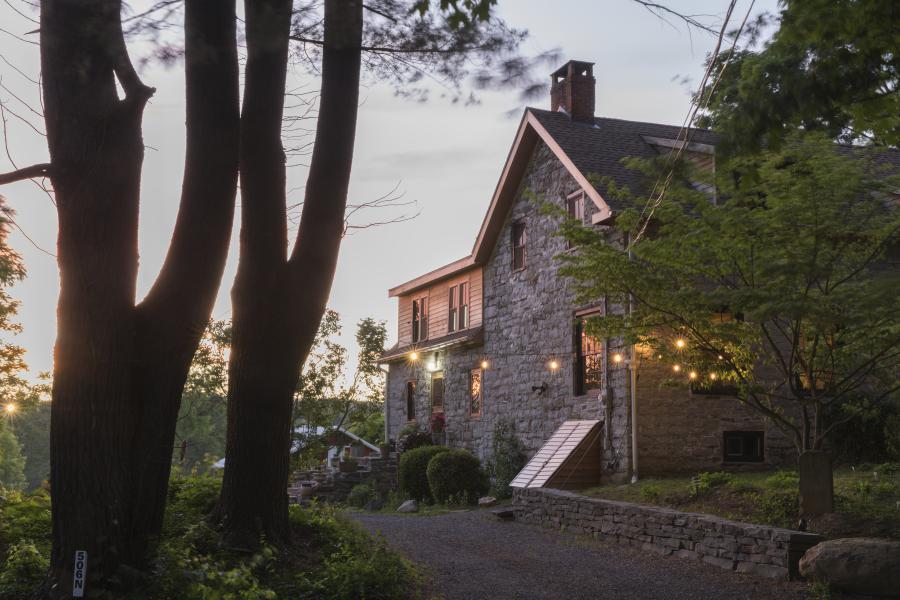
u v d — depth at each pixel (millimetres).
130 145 6809
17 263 15906
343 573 7992
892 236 11086
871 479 12656
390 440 29438
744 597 9000
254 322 8984
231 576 6258
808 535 9641
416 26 7250
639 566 10859
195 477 11961
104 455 6605
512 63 6879
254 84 8930
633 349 15594
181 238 7137
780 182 10539
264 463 9008
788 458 16344
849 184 10180
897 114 6691
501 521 15930
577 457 17219
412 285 28031
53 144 6746
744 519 11133
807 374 11367
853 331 11102
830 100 6258
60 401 6625
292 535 9359
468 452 20391
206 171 7199
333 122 9102
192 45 6445
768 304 9867
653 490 13492
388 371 30062
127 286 6785
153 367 6949
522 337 21016
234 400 9094
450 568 10547
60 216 6734
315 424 18250
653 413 16312
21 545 7449
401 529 14383
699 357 12234
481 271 23688
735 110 6406
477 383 23547
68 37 6535
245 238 9008
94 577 6449
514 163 21219
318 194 9062
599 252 11984
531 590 9367
